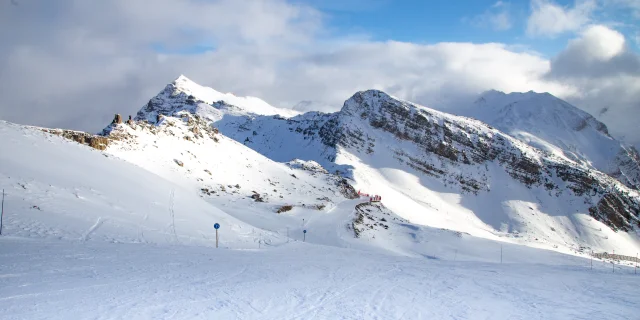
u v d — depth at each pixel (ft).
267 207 281.13
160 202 148.36
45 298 52.29
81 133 261.24
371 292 70.33
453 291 75.15
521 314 62.18
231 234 141.59
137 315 49.14
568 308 66.90
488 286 82.02
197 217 146.82
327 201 353.31
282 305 58.70
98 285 59.98
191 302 56.08
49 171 131.23
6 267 65.26
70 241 92.58
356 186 600.80
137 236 110.32
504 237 521.65
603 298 75.25
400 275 89.15
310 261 102.37
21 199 107.34
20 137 148.66
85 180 136.77
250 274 77.82
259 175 379.14
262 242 141.49
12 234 89.04
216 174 333.83
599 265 223.71
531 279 93.09
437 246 250.78
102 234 103.96
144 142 310.86
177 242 114.62
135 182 157.58
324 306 59.77
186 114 414.21
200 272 75.20
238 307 55.93
